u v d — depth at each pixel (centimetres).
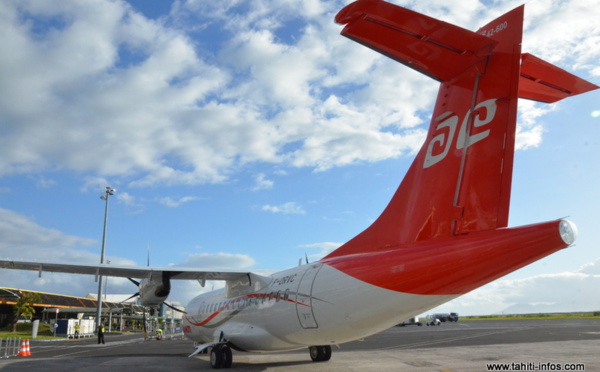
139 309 5797
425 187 796
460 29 611
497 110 680
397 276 795
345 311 908
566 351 1584
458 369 1151
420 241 788
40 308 5578
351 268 910
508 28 669
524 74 717
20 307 4784
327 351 1380
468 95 724
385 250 866
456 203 726
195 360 1516
